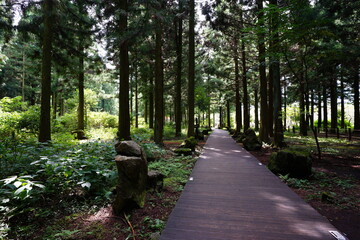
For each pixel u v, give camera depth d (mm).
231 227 2742
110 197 3742
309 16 5840
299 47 7270
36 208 3217
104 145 5434
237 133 16359
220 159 7363
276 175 5379
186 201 3609
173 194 4039
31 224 2893
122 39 7520
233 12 11266
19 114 10180
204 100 25406
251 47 14719
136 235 2658
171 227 2752
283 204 3473
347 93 20641
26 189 2830
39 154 4469
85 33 9578
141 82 17219
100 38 9609
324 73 11477
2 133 9242
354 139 12875
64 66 10188
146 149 6570
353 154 7918
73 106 20250
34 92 22062
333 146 9992
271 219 2957
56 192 3617
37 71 10023
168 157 7523
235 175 5262
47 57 7812
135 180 3424
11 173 3895
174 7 11398
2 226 2734
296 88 17984
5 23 7312
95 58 11570
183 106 27234
